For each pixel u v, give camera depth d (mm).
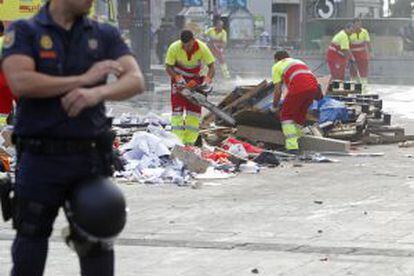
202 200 16375
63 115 7246
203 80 23078
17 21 7281
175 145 19953
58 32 7301
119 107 35094
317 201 16203
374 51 61938
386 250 12352
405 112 35625
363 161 21969
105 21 7832
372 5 93188
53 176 7316
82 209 7086
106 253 7473
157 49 66188
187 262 11750
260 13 84688
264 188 17766
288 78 22078
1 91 18719
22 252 7473
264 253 12242
